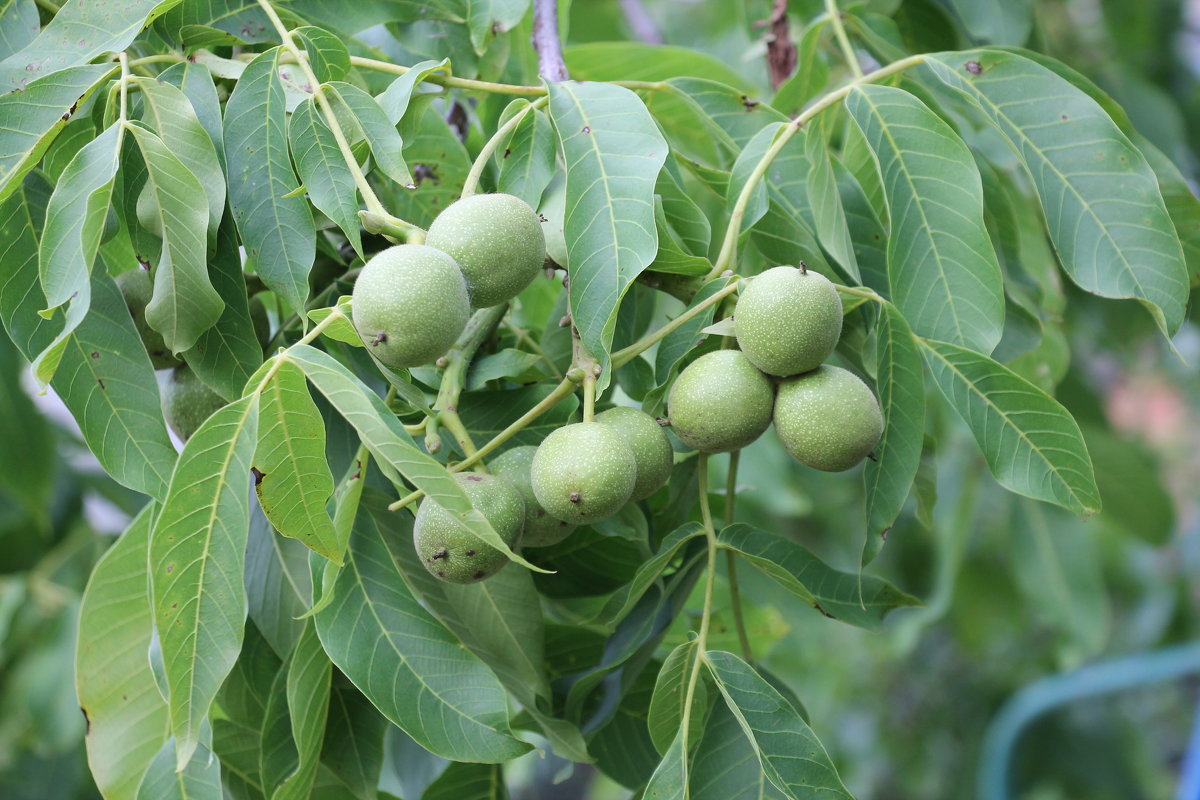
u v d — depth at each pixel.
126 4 1.19
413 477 1.09
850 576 1.23
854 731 3.22
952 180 1.22
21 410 1.59
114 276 1.27
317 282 1.27
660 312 1.51
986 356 1.20
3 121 1.16
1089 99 1.22
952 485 1.89
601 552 1.29
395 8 1.31
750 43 1.69
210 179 1.17
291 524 1.13
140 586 1.23
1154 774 2.69
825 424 1.17
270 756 1.22
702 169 1.28
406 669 1.19
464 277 1.13
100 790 1.22
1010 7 1.46
